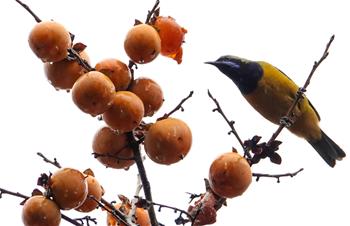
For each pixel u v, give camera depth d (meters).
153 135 3.08
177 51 3.40
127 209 3.41
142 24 3.23
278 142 3.08
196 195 3.26
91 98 2.94
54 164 3.27
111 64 3.11
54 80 3.20
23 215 2.94
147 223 3.41
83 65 3.17
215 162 3.06
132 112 3.02
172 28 3.32
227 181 3.01
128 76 3.14
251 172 3.07
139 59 3.17
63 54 3.13
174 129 3.07
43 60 3.14
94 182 3.26
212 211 3.15
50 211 2.92
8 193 3.02
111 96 2.98
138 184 3.46
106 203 3.25
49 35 3.07
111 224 3.43
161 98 3.22
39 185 3.01
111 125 3.05
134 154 3.14
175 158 3.10
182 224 3.08
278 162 3.09
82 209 3.27
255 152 3.09
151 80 3.22
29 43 3.12
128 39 3.16
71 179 2.97
